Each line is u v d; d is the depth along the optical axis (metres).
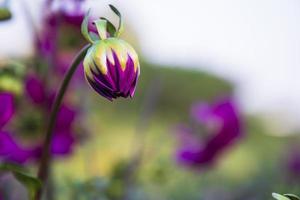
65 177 0.88
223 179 1.51
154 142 1.03
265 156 2.13
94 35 0.60
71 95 0.90
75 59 0.60
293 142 2.09
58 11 0.79
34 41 0.78
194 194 1.37
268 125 3.00
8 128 0.83
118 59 0.58
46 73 0.79
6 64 0.76
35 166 0.84
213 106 1.10
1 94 0.76
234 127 1.08
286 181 1.55
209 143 1.08
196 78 3.52
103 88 0.58
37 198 0.62
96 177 0.86
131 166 0.93
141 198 1.03
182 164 1.08
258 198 1.51
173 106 3.29
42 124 0.82
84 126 0.90
